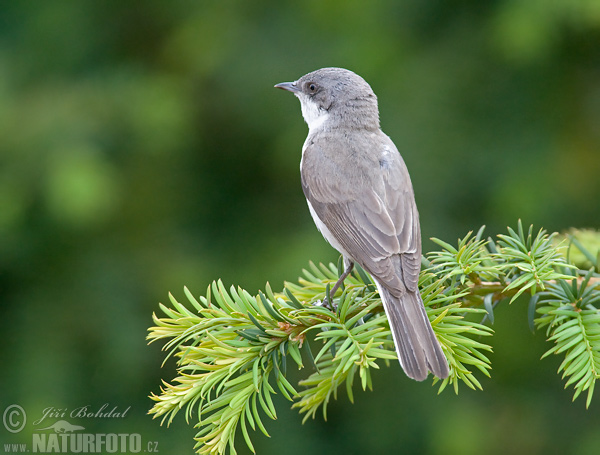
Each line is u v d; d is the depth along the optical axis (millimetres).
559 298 6039
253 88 12086
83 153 11055
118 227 11883
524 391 11023
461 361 5879
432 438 10695
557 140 11703
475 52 11789
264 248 11859
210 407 5500
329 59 11922
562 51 11727
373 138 8828
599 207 11555
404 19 11953
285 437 10773
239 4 12258
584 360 5555
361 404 11047
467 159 11711
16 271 11383
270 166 12453
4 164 11242
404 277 6695
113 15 12312
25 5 12141
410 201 8125
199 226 12250
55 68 12094
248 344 5781
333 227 8164
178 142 11734
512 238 6395
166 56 12352
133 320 11133
